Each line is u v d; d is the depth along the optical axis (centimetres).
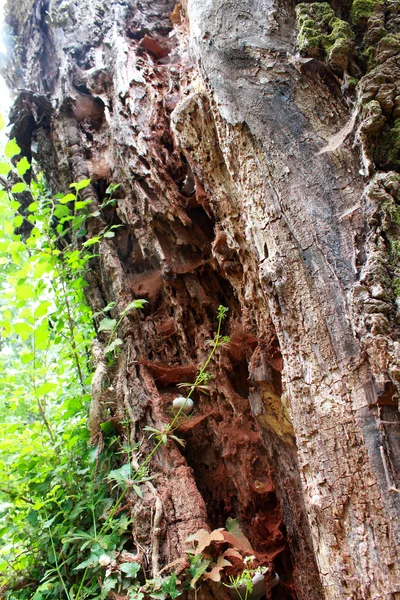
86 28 394
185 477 209
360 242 160
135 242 301
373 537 130
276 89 202
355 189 171
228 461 234
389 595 122
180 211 275
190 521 195
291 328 167
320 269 165
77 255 271
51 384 251
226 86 210
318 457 148
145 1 417
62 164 330
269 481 223
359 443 140
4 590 219
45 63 403
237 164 206
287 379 165
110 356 264
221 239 240
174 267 274
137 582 181
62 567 214
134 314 272
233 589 198
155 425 228
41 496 237
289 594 208
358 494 136
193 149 243
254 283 215
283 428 208
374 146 168
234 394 246
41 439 256
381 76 172
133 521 200
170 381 258
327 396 151
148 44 378
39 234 268
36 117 348
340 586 133
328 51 191
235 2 228
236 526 201
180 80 305
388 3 195
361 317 145
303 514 201
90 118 350
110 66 361
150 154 292
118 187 307
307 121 193
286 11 219
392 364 133
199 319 272
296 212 177
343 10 204
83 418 267
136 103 318
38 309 246
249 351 241
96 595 193
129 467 212
